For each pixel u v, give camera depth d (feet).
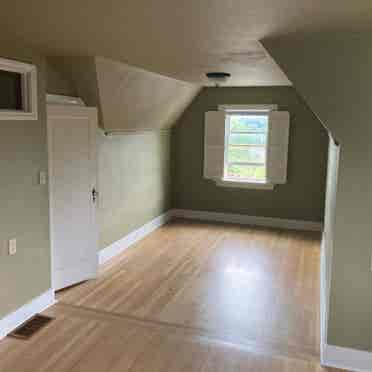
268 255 17.29
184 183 23.16
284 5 6.29
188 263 16.22
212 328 11.13
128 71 13.70
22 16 7.38
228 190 22.44
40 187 11.58
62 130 12.85
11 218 10.61
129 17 7.30
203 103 21.99
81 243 13.97
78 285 13.91
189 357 9.72
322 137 20.38
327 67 8.57
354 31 8.04
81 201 13.76
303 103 20.38
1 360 9.48
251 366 9.41
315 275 15.06
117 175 17.11
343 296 9.23
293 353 9.97
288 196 21.48
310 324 11.42
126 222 18.08
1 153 10.13
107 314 11.85
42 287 11.96
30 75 10.84
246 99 21.18
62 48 10.58
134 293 13.33
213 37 8.77
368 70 8.34
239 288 13.83
